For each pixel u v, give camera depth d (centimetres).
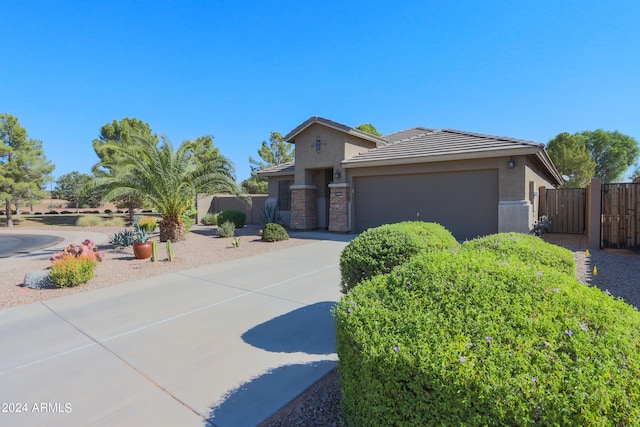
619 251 1005
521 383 169
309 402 322
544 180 1775
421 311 236
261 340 466
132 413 313
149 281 803
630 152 4397
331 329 499
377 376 209
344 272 477
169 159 1380
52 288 758
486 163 1227
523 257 453
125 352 438
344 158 1585
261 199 2447
